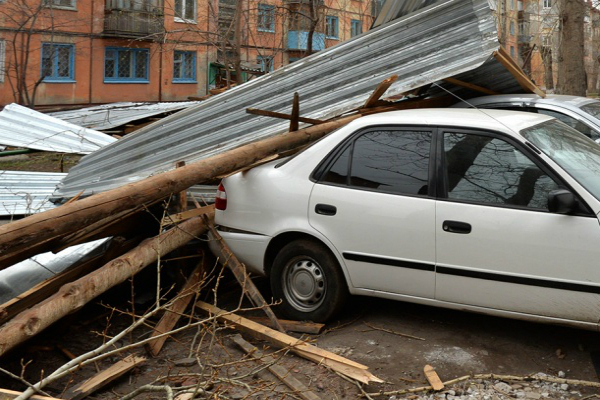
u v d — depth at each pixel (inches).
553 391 161.5
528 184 177.9
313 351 182.5
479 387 164.7
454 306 187.0
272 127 275.0
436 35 255.1
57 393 172.6
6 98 1123.3
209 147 288.0
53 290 199.6
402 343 192.1
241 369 180.1
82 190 289.7
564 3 585.9
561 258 169.3
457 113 201.5
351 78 268.7
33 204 323.9
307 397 159.8
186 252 238.4
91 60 1259.8
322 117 257.1
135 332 213.3
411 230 188.5
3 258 189.8
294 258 209.2
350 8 1405.0
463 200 183.6
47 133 391.5
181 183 204.4
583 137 207.0
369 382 169.2
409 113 205.3
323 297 203.9
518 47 1941.4
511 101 291.4
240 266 219.8
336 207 200.4
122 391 169.8
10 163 610.2
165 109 518.6
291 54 1354.6
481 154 186.7
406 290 192.7
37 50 1157.7
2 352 156.7
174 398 152.3
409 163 195.0
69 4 1210.0
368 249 195.3
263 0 1033.5
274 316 204.8
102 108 581.3
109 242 240.4
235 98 293.7
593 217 167.5
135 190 193.5
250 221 217.5
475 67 240.4
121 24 1274.6
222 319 208.1
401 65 259.9
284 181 212.2
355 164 202.8
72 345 202.2
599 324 169.0
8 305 183.2
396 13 295.0
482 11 247.6
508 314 179.5
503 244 176.1
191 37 1389.0
